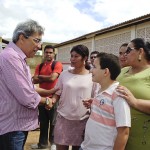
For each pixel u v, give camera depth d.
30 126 2.86
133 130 2.83
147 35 13.24
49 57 5.74
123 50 3.71
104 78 2.73
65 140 3.75
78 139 3.74
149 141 2.80
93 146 2.68
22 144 2.85
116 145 2.48
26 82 2.74
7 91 2.75
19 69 2.71
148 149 2.80
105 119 2.62
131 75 2.96
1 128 2.76
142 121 2.80
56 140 3.82
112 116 2.60
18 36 2.84
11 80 2.69
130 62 2.96
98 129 2.64
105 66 2.70
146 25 13.26
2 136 2.77
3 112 2.76
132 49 2.94
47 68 5.75
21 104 2.77
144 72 2.91
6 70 2.70
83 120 3.72
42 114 5.82
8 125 2.75
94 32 17.86
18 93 2.70
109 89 2.67
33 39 2.84
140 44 2.91
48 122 5.93
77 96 3.67
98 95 2.72
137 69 2.99
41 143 5.93
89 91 3.69
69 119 3.71
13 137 2.76
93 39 19.02
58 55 27.44
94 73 2.78
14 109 2.76
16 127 2.77
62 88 3.79
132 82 2.89
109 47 17.08
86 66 4.03
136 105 2.59
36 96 2.85
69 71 3.82
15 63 2.71
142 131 2.81
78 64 3.69
